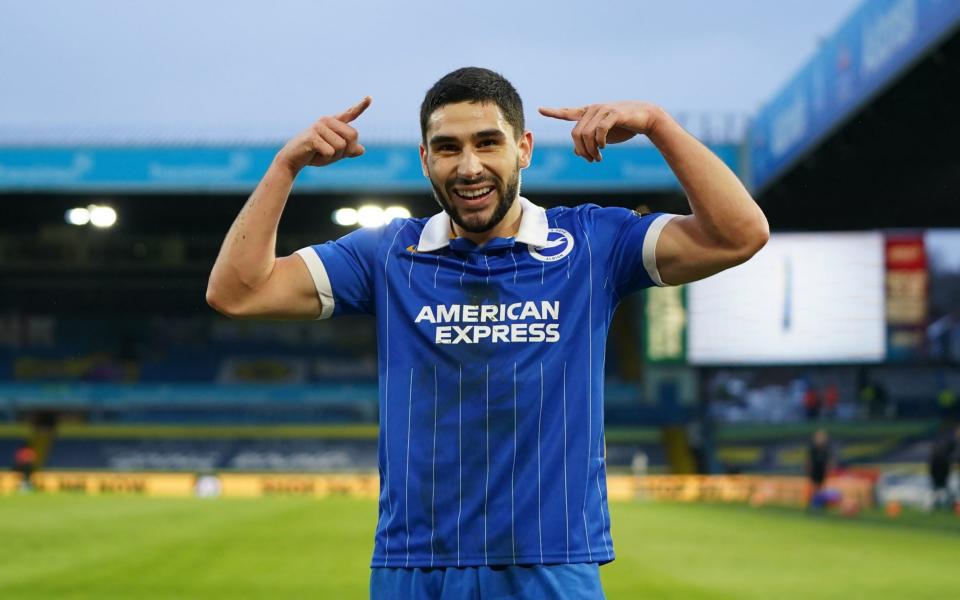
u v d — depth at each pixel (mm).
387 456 2807
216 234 41750
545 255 2846
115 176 30516
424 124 2764
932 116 22703
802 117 23469
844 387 42781
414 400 2797
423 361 2809
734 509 26078
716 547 14289
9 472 40156
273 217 2861
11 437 42250
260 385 40219
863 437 38812
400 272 2885
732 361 33875
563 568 2711
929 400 41250
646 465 40531
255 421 42969
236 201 35312
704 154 2756
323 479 36688
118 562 11945
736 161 28516
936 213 33281
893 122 23266
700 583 10219
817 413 40188
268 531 16844
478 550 2719
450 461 2750
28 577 10531
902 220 34281
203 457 41500
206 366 44125
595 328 2838
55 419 43375
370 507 25266
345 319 45281
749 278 33906
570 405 2773
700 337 34281
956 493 24594
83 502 26812
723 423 40438
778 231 35281
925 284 33000
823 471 25656
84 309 44969
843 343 33188
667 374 40719
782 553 13391
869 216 33750
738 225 2738
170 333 45031
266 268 2879
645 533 17125
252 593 9375
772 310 33688
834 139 24328
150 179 30500
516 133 2762
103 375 43406
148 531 16719
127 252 43281
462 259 2855
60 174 30516
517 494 2729
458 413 2764
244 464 41219
